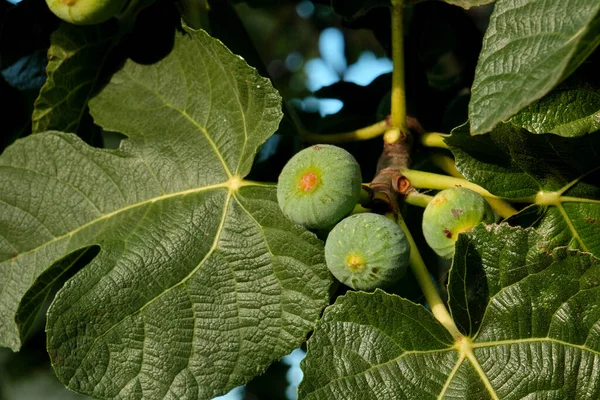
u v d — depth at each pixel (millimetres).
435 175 646
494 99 552
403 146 681
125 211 677
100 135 738
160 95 696
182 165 677
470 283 615
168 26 697
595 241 640
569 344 606
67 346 635
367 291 607
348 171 602
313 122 840
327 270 633
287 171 614
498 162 640
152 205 674
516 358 609
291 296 634
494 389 607
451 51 795
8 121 742
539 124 626
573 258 611
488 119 549
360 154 749
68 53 693
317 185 600
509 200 645
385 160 674
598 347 604
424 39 789
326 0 821
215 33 751
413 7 770
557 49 542
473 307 615
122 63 707
